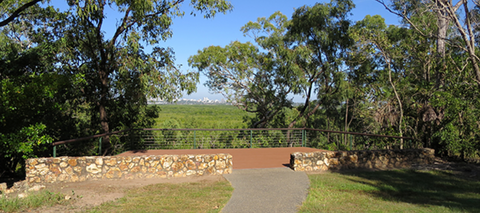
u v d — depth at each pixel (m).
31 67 13.67
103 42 14.30
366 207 5.68
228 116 75.81
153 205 5.73
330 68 18.77
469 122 11.27
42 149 10.88
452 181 8.02
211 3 10.80
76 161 7.55
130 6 10.66
